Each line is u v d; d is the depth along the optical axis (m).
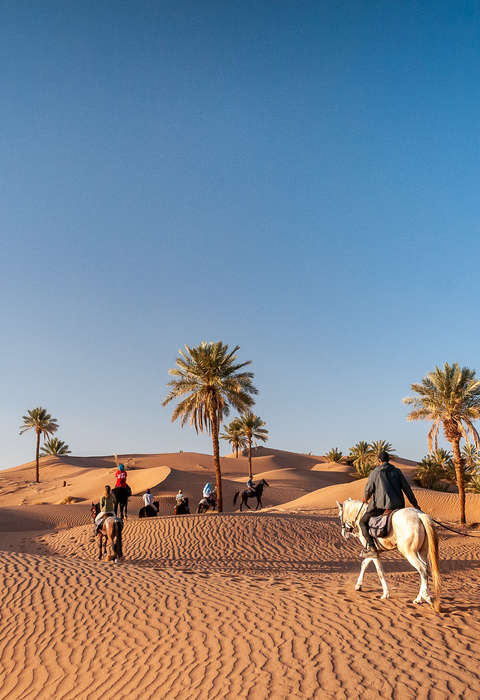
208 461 105.56
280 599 10.38
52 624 9.74
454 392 34.16
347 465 98.00
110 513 20.03
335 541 25.81
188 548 24.36
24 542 30.84
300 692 6.67
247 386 37.75
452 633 8.09
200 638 8.66
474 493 46.09
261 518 29.05
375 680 6.84
